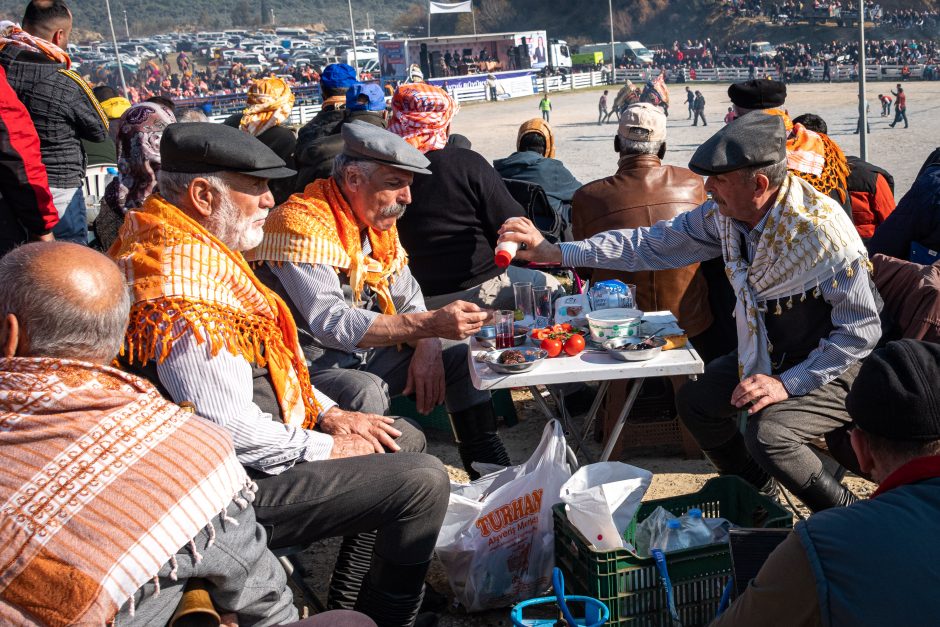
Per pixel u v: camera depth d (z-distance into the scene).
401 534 2.69
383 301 3.66
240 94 48.16
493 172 4.32
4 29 5.23
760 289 3.27
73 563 1.72
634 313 3.52
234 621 2.12
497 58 55.88
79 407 1.83
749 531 2.42
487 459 3.83
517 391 5.43
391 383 3.79
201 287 2.54
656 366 3.18
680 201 4.34
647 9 94.75
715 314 4.52
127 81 113.12
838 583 1.57
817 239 3.10
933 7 77.38
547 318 3.82
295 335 2.86
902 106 25.12
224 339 2.53
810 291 3.17
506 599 3.14
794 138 4.50
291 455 2.66
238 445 2.54
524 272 4.96
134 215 2.65
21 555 1.71
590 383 5.11
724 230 3.39
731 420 3.55
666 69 56.34
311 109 40.00
